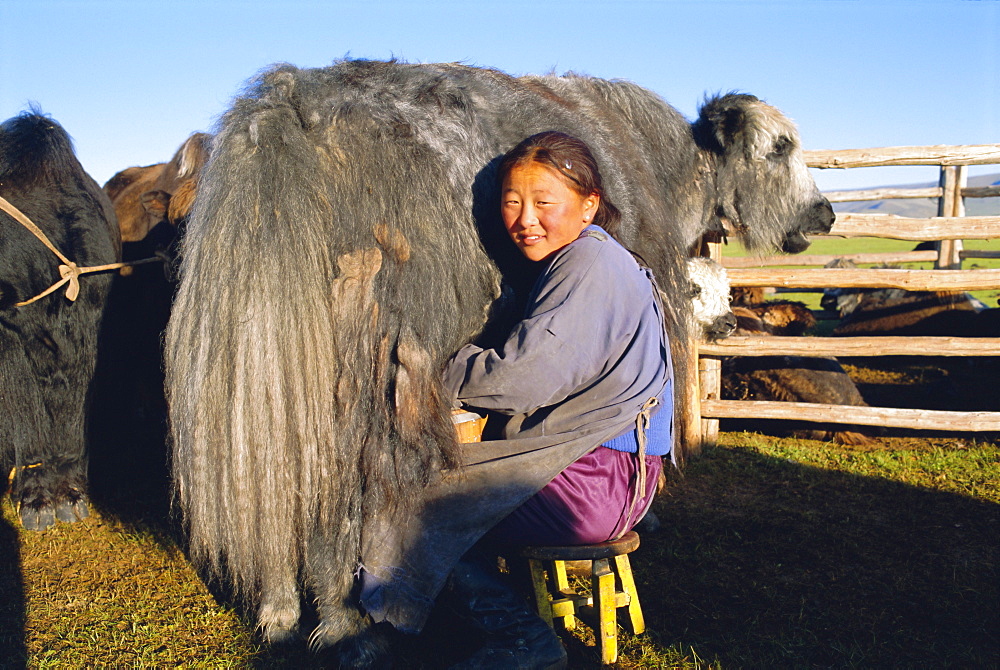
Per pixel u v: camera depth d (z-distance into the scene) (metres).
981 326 7.52
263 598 2.49
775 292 12.66
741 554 3.54
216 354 2.19
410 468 2.25
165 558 3.51
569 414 2.28
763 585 3.22
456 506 2.26
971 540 3.68
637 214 3.14
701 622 2.90
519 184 2.26
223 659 2.64
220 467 2.21
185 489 2.31
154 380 4.75
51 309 3.59
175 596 3.13
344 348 2.27
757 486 4.54
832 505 4.19
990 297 13.42
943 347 5.07
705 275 4.54
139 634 2.82
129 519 3.99
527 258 2.44
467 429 2.37
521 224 2.29
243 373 2.17
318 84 2.46
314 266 2.23
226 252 2.20
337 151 2.34
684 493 4.43
